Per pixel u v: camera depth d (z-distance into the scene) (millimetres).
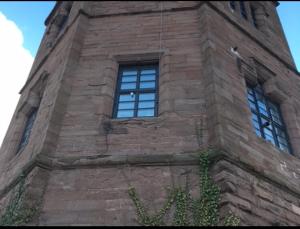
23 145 11805
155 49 10898
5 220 7637
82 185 7879
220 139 8016
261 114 10992
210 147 8086
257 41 13109
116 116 9609
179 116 8969
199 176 7680
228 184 7168
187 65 10219
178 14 12086
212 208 7020
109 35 11656
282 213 8062
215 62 10031
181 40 11086
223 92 9336
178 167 7934
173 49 10797
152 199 7516
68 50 11008
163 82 9867
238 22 13203
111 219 7301
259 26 15383
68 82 10086
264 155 9078
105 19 12320
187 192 7516
